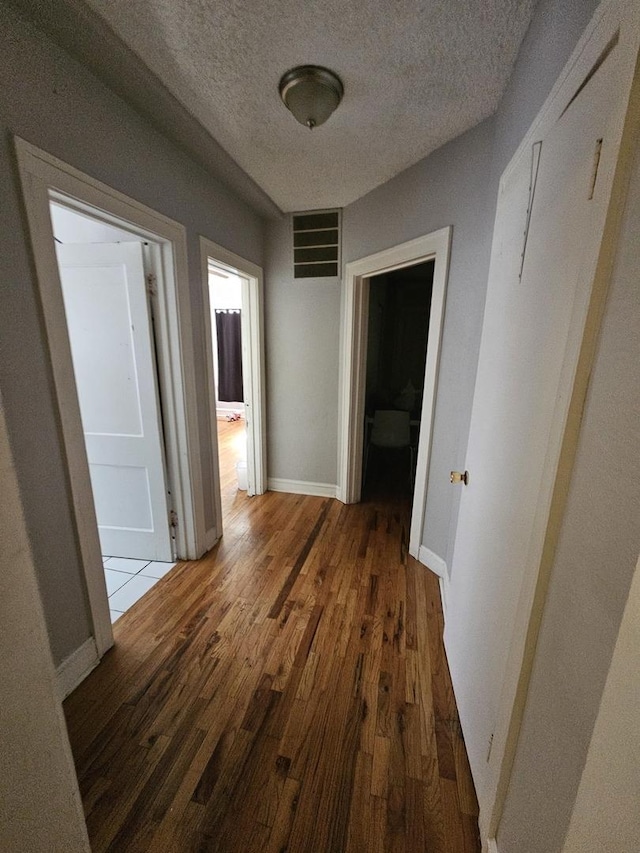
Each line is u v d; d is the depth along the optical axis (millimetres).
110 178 1423
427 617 1801
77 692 1387
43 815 506
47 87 1150
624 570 456
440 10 1089
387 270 2381
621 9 542
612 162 540
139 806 1033
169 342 1972
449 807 1035
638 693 454
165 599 1927
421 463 2197
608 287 558
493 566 1040
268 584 2059
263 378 3152
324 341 3000
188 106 1548
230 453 4688
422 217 2018
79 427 1371
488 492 1148
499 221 1292
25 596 455
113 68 1282
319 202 2621
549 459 696
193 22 1124
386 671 1486
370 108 1552
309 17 1116
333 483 3285
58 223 1934
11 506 432
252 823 998
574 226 687
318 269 2867
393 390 4773
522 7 1072
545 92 980
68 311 1968
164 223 1745
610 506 503
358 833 979
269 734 1232
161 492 2164
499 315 1191
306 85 1354
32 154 1114
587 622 539
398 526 2762
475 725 1091
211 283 6031
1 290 1084
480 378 1390
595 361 582
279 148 1878
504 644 898
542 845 626
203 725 1264
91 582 1465
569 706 574
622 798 475
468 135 1681
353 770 1124
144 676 1457
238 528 2721
